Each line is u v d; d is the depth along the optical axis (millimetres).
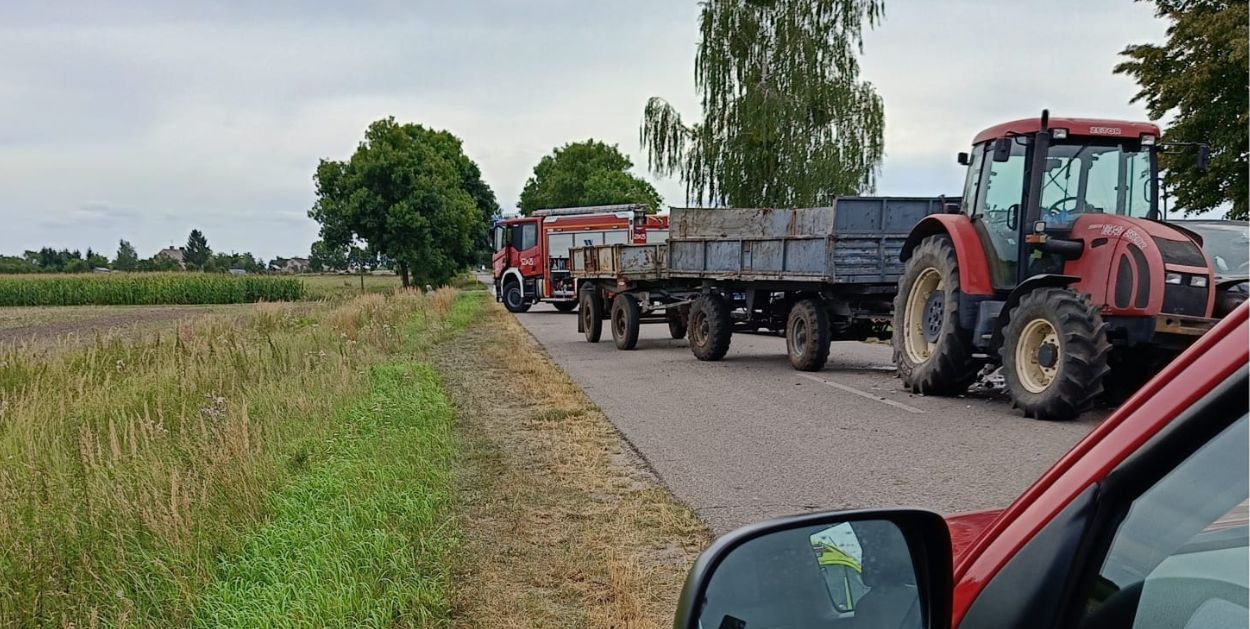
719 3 32750
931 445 7668
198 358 11172
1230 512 1195
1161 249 8266
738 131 32625
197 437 6840
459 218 52219
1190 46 20312
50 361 10898
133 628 4000
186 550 4672
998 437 7922
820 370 13078
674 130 33750
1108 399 9648
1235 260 9531
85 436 6531
